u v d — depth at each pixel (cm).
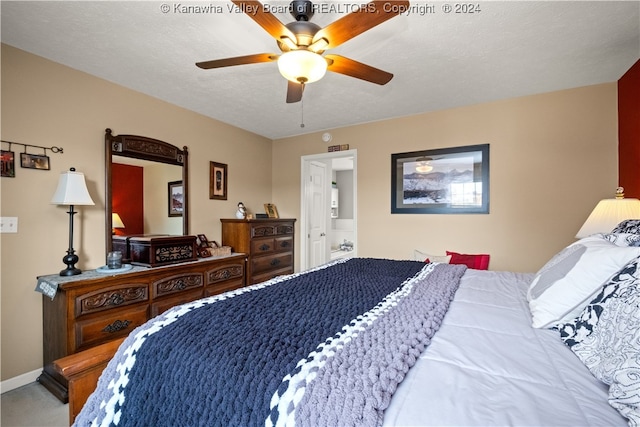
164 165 301
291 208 441
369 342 86
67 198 208
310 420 61
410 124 349
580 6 163
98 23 179
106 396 94
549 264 137
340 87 269
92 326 206
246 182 407
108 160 252
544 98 285
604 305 86
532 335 98
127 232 268
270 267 387
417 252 328
